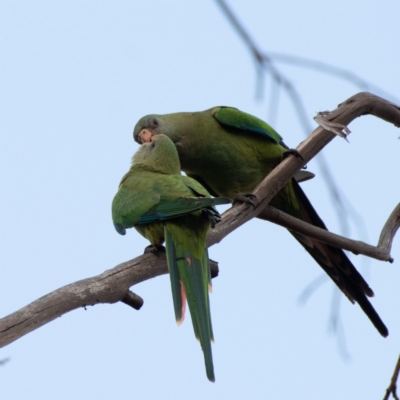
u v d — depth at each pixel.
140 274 10.84
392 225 13.48
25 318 9.39
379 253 13.03
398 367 10.84
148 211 12.05
